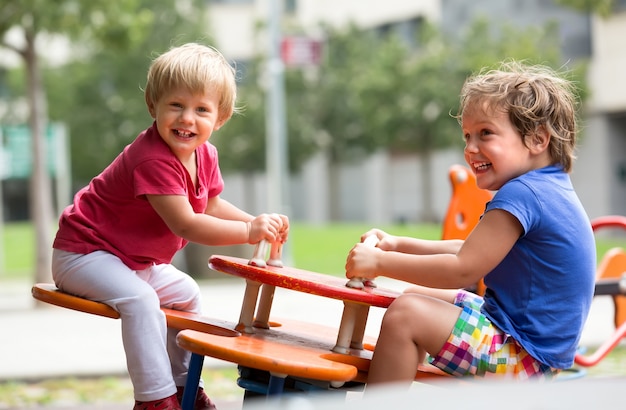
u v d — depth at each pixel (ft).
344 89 90.22
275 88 51.13
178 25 84.12
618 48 78.84
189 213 9.00
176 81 9.02
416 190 105.09
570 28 80.69
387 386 7.70
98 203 9.46
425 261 8.30
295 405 4.18
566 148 8.77
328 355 8.09
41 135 37.32
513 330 8.24
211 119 9.18
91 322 28.86
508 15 83.82
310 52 48.83
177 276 10.28
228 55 106.11
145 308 9.00
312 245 60.34
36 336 25.77
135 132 87.15
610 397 4.05
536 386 4.18
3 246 75.20
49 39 37.19
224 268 8.84
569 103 8.86
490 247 8.20
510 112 8.52
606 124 83.15
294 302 31.12
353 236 67.36
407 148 87.92
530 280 8.32
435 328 8.05
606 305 30.71
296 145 90.68
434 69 82.23
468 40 79.87
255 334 8.99
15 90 91.04
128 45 36.81
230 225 8.99
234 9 106.22
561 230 8.30
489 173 8.65
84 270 9.20
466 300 8.70
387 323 8.13
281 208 51.26
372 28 99.50
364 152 95.20
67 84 87.56
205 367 21.34
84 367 20.42
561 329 8.30
